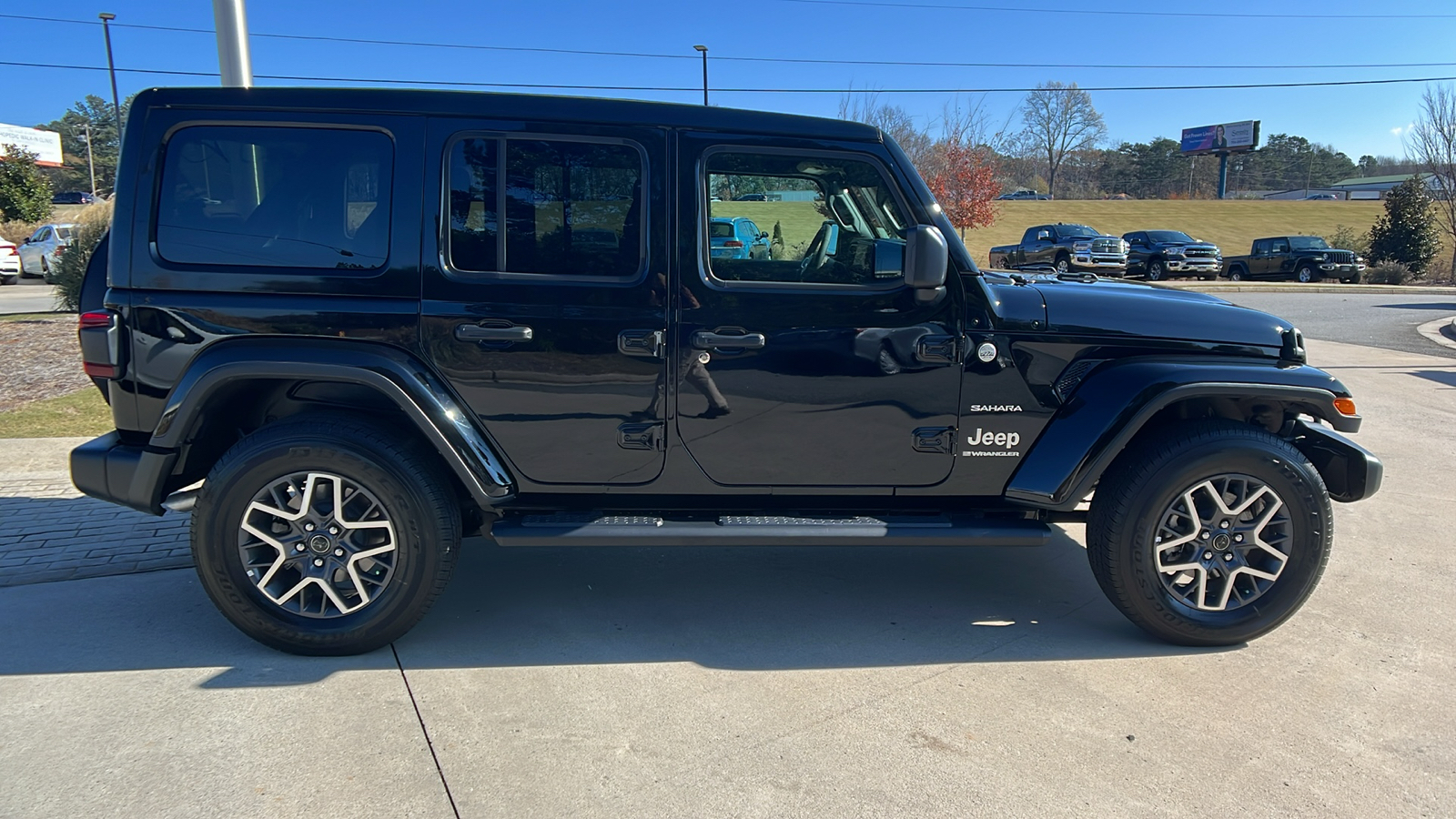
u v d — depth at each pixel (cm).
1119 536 332
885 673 323
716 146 323
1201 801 249
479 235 318
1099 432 328
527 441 329
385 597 322
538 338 320
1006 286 352
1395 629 361
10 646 333
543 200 319
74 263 1249
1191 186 9681
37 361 904
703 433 332
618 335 323
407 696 302
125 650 332
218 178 314
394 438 319
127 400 320
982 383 337
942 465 344
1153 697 306
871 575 422
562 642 347
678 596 394
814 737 280
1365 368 1062
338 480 314
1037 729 286
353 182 315
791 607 384
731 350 326
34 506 492
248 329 313
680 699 303
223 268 313
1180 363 336
